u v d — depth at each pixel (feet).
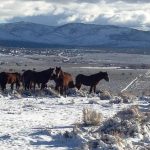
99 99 99.96
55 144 42.32
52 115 66.54
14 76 121.60
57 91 110.63
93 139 42.65
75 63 488.85
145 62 579.07
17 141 43.09
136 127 47.42
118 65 457.68
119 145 40.09
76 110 74.18
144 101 97.04
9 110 73.00
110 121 48.65
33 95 106.22
